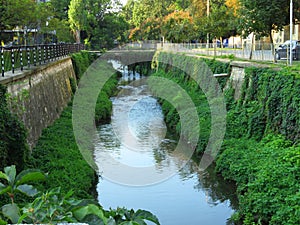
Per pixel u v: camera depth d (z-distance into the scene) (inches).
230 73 1023.0
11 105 578.2
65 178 585.9
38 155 653.3
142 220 194.9
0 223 150.8
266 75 750.5
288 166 540.7
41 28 1508.4
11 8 1119.0
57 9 2493.8
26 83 703.1
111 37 2775.6
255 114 757.9
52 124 866.1
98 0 2723.9
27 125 657.6
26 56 852.0
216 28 1457.9
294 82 646.5
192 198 621.6
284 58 1101.7
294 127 623.5
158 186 668.7
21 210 171.2
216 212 572.4
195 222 542.6
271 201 483.8
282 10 934.4
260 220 484.7
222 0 2012.8
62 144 744.3
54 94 963.3
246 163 641.6
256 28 971.3
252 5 946.1
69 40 2165.4
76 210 167.3
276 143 634.8
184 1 2684.5
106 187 657.6
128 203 602.2
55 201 178.5
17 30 1480.1
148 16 2760.8
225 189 652.1
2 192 178.7
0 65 717.3
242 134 792.3
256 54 1158.3
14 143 502.9
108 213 197.3
